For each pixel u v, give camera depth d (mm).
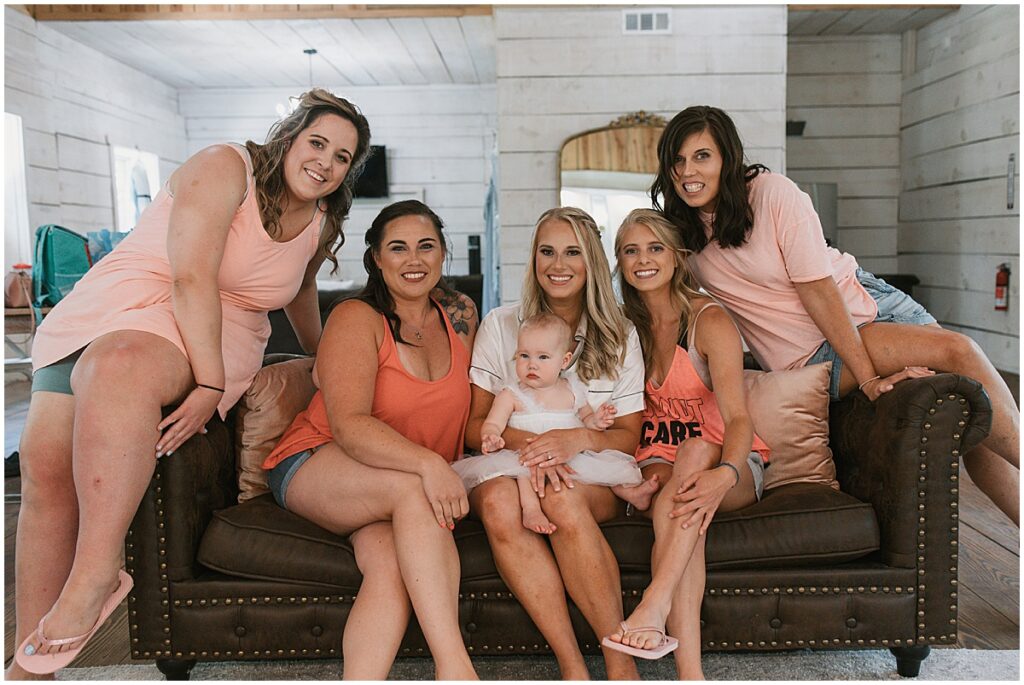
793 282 2270
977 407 1928
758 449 2156
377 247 2037
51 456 1881
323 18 6387
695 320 2121
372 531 1889
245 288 2068
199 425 1925
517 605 1952
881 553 1991
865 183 7555
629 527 1979
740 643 1956
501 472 1923
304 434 2070
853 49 7434
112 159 7684
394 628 1772
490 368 2156
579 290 2145
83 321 1893
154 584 1933
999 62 5871
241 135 9398
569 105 5617
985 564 2631
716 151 2201
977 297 6254
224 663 2100
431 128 9469
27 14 6230
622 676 1771
